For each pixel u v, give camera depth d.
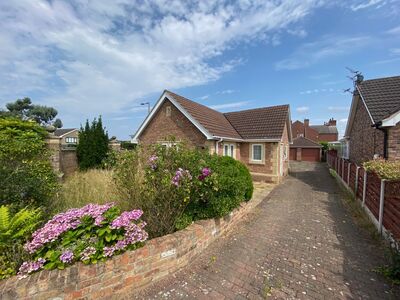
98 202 5.34
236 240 4.75
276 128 14.20
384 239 4.71
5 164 4.58
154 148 4.50
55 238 2.72
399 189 4.38
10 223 2.74
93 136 12.62
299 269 3.64
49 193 4.83
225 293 3.02
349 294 3.02
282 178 15.00
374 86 10.79
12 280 2.39
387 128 7.88
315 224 5.84
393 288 3.15
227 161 6.47
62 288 2.48
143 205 4.12
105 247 2.85
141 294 2.97
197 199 4.52
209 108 16.75
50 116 42.81
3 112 26.67
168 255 3.36
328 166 24.17
